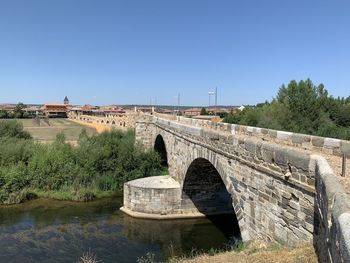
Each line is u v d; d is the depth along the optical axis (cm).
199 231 3538
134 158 5566
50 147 5731
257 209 1705
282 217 1438
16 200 4572
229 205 4106
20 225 3709
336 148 1742
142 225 3738
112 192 5078
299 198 1295
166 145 4759
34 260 2828
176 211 4003
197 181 3862
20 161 5359
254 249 1557
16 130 8038
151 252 2989
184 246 3117
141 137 6278
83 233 3475
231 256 1622
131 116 8031
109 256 2905
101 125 11094
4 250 3031
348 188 1066
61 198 4766
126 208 4231
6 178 4738
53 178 5022
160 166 5788
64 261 2806
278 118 7031
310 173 1203
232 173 2073
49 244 3177
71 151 5581
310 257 1095
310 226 1209
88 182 5175
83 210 4284
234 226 3691
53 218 3959
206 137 2673
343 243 580
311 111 7719
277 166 1473
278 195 1477
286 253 1255
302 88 7919
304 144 2027
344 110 8150
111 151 5562
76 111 19900
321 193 1020
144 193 4053
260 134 2628
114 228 3628
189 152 3347
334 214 725
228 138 2138
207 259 1714
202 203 4050
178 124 3856
